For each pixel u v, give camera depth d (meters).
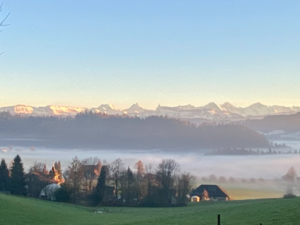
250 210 54.69
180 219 54.75
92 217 71.25
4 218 60.94
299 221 41.62
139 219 65.75
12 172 122.38
